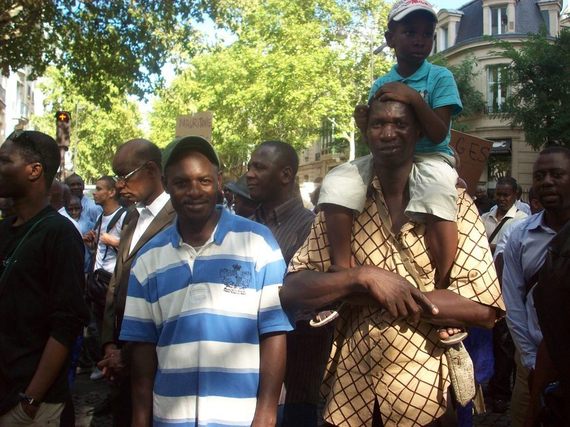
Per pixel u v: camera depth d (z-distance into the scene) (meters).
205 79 34.62
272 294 2.48
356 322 2.37
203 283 2.45
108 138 46.09
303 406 3.20
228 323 2.42
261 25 32.66
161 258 2.53
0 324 2.85
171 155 2.48
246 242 2.52
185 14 15.58
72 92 22.72
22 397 2.79
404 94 2.25
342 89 33.09
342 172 2.38
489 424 5.55
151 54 15.75
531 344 3.57
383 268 2.30
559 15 36.06
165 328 2.46
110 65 15.88
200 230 2.54
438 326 2.25
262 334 2.48
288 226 3.61
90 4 14.95
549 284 2.38
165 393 2.41
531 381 3.05
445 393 2.28
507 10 35.31
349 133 34.53
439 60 35.09
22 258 2.86
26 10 14.46
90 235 7.19
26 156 2.96
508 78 24.94
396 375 2.24
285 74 31.42
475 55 35.34
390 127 2.23
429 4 2.90
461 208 2.31
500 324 5.73
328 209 2.36
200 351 2.39
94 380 6.89
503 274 3.76
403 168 2.30
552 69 23.97
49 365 2.81
